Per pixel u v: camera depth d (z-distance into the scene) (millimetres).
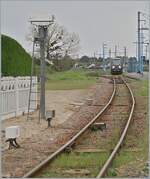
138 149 13039
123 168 10578
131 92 37000
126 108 26266
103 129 17453
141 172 10062
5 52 24469
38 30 19844
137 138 15211
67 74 74875
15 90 20625
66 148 12828
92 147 13703
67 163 11047
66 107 27172
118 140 14516
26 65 28375
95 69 131250
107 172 9984
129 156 12031
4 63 24078
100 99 33625
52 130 17125
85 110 25609
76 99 33594
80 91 42969
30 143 14086
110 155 11586
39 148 13250
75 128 17875
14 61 25750
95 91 43000
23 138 15031
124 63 119375
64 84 56344
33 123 18781
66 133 16469
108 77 79000
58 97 35500
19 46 27641
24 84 21938
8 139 13180
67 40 70438
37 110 23594
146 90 40469
